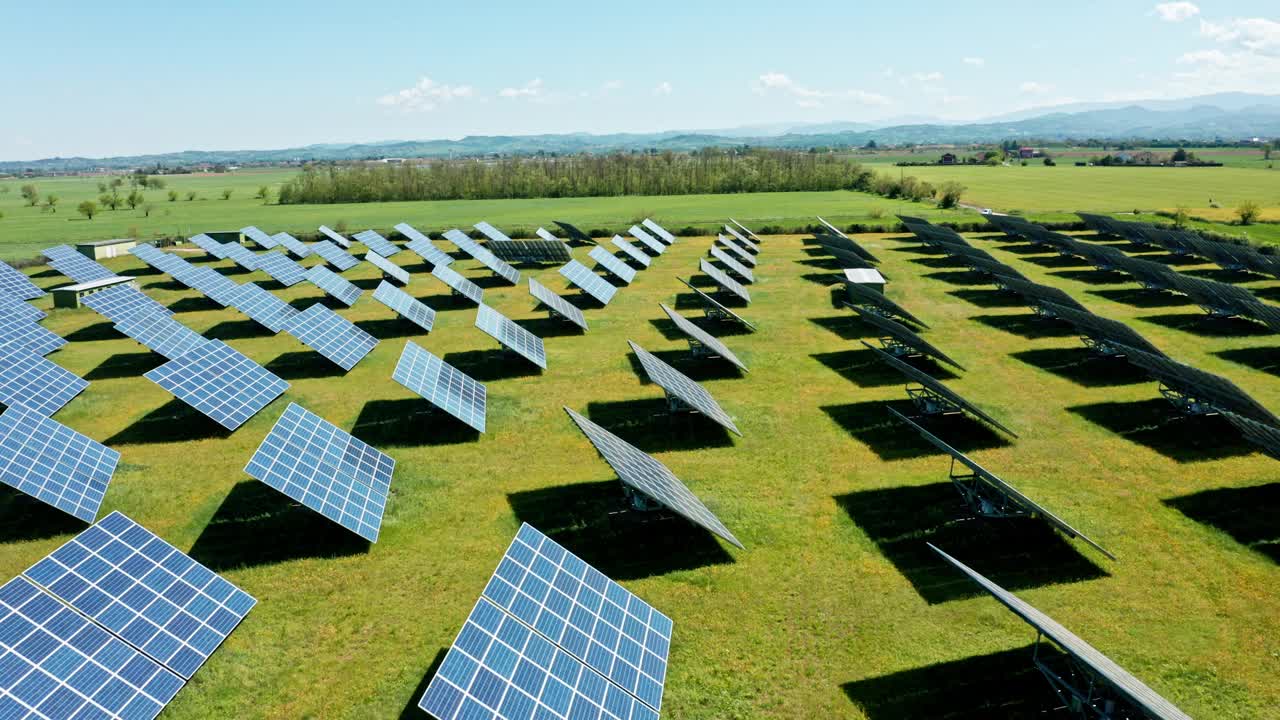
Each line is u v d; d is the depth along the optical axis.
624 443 28.22
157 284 66.88
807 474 30.80
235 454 32.00
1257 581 23.50
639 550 25.20
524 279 71.25
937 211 123.81
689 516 23.52
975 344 48.34
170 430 34.44
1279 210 120.62
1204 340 49.12
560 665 17.00
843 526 26.75
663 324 54.12
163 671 16.84
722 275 59.44
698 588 23.22
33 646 15.41
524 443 33.50
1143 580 23.59
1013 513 26.78
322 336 43.00
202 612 18.97
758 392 40.25
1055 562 24.56
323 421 28.86
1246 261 67.75
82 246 79.06
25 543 24.91
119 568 18.53
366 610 21.95
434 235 99.25
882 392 40.09
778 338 50.41
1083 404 37.97
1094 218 89.06
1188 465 31.22
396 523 26.61
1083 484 29.81
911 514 27.50
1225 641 20.91
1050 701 18.59
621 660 18.17
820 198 156.50
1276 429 27.02
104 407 37.19
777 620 21.75
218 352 36.28
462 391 36.09
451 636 20.92
